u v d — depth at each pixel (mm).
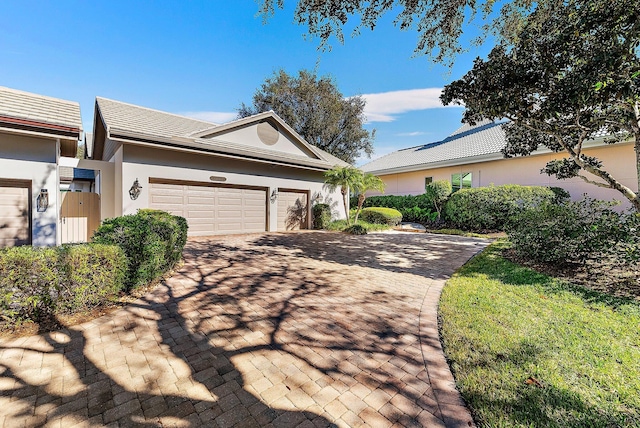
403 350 3178
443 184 15297
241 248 8938
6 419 2098
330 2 5457
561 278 5215
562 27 5102
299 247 9375
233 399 2369
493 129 17688
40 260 3484
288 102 25875
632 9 4129
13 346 3053
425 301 4676
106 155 12586
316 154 15500
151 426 2078
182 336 3383
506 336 3287
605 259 5145
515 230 7066
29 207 7328
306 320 3910
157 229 5312
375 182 14312
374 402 2363
